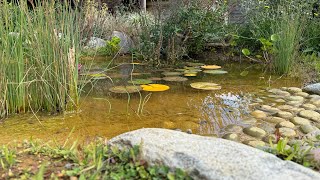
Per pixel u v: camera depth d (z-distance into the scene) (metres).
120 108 2.86
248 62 5.22
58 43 2.62
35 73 2.64
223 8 5.43
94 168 1.45
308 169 1.34
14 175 1.41
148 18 5.72
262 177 1.25
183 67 4.79
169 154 1.42
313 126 2.41
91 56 5.22
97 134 2.27
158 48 4.96
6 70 2.59
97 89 3.49
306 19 4.95
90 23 4.42
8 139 2.13
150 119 2.60
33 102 2.72
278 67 4.32
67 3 2.88
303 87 3.57
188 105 2.97
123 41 6.00
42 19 2.63
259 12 5.53
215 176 1.28
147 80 3.85
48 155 1.63
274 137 2.24
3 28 2.57
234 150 1.44
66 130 2.33
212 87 3.55
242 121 2.56
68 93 2.73
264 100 3.11
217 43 5.62
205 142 1.52
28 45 2.64
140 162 1.44
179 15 5.29
